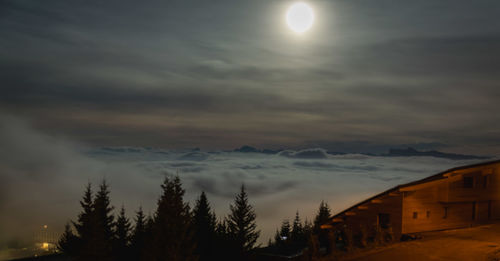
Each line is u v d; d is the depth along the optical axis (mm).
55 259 41750
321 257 21734
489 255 19125
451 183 26469
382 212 25266
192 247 28953
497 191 28719
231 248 42344
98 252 34781
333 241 22125
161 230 27797
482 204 28906
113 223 45875
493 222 28594
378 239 22750
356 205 26422
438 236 23969
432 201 26156
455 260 18469
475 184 27453
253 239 45188
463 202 27875
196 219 43562
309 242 23078
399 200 24406
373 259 19266
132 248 43438
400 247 21453
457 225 27625
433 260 18562
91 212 35250
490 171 27953
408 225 24547
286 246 31172
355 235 26562
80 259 34625
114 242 43969
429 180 25391
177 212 27938
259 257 28531
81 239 37812
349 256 20438
